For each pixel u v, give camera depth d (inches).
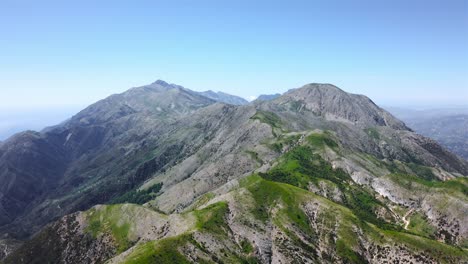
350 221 7244.1
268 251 6510.8
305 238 6904.5
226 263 5876.0
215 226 6638.8
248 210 7214.6
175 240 5890.8
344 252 6707.7
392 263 6574.8
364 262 6648.6
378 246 6845.5
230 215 7037.4
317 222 7283.5
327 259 6619.1
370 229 7180.1
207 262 5703.7
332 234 7027.6
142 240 7283.5
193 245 5930.1
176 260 5521.7
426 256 6550.2
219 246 6200.8
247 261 6225.4
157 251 5565.9
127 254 5880.9
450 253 6614.2
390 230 7352.4
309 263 6417.3
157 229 7337.6
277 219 7135.8
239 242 6555.1
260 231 6815.9
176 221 7194.9
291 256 6456.7
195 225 6609.3
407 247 6712.6
